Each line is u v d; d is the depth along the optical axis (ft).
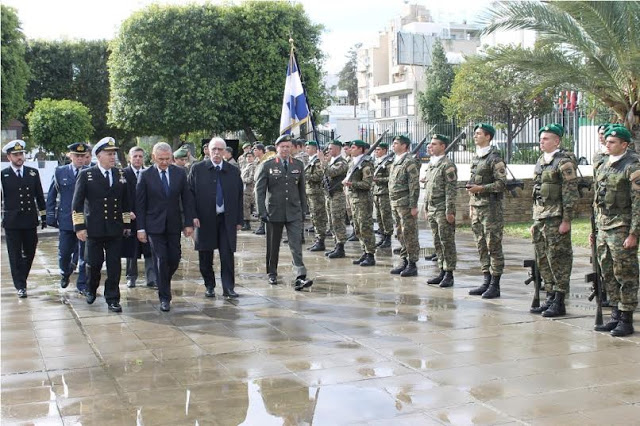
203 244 29.68
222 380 18.99
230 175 29.94
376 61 266.98
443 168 31.01
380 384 18.38
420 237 51.21
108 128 137.90
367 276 34.68
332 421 15.98
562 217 24.86
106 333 24.47
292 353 21.42
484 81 78.74
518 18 45.55
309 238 51.39
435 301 28.48
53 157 112.27
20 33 97.86
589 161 60.54
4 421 16.35
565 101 69.72
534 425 15.47
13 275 31.22
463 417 16.01
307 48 99.76
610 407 16.47
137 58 95.14
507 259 39.58
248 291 31.50
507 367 19.62
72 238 32.55
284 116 45.96
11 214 30.78
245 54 96.68
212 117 94.63
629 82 45.52
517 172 60.95
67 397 17.93
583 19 43.47
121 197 28.37
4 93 95.45
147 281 33.27
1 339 23.79
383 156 43.14
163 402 17.42
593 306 27.17
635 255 22.59
